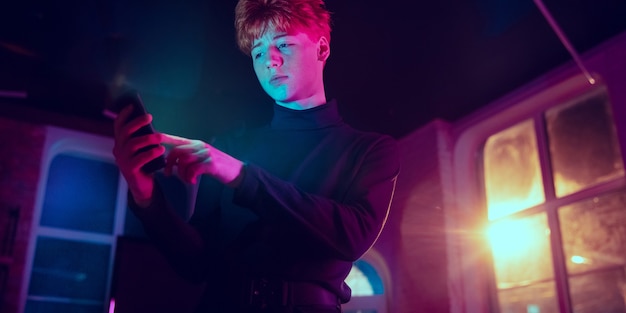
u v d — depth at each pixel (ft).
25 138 14.51
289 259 3.46
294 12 3.95
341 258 3.31
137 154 3.14
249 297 3.40
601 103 11.93
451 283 13.56
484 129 14.37
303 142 4.00
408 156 15.53
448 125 14.92
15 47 13.89
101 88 15.20
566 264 11.91
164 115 15.87
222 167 3.08
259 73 4.09
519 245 13.14
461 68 13.97
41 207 14.73
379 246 15.71
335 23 13.71
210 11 13.66
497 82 13.60
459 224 14.17
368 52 14.48
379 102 15.52
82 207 15.58
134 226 16.19
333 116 4.15
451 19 13.20
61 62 14.44
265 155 4.02
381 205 3.63
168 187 16.75
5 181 13.93
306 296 3.41
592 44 11.85
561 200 12.26
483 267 13.91
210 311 3.54
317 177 3.77
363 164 3.83
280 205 3.14
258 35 4.00
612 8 11.19
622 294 10.72
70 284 14.84
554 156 12.71
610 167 11.48
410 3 13.04
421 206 14.80
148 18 13.79
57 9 13.29
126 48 14.34
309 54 4.05
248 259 3.51
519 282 12.95
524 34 12.64
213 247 3.86
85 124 15.60
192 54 14.87
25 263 13.70
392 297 14.98
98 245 15.57
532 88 12.96
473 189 14.52
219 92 15.90
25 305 14.02
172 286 15.38
